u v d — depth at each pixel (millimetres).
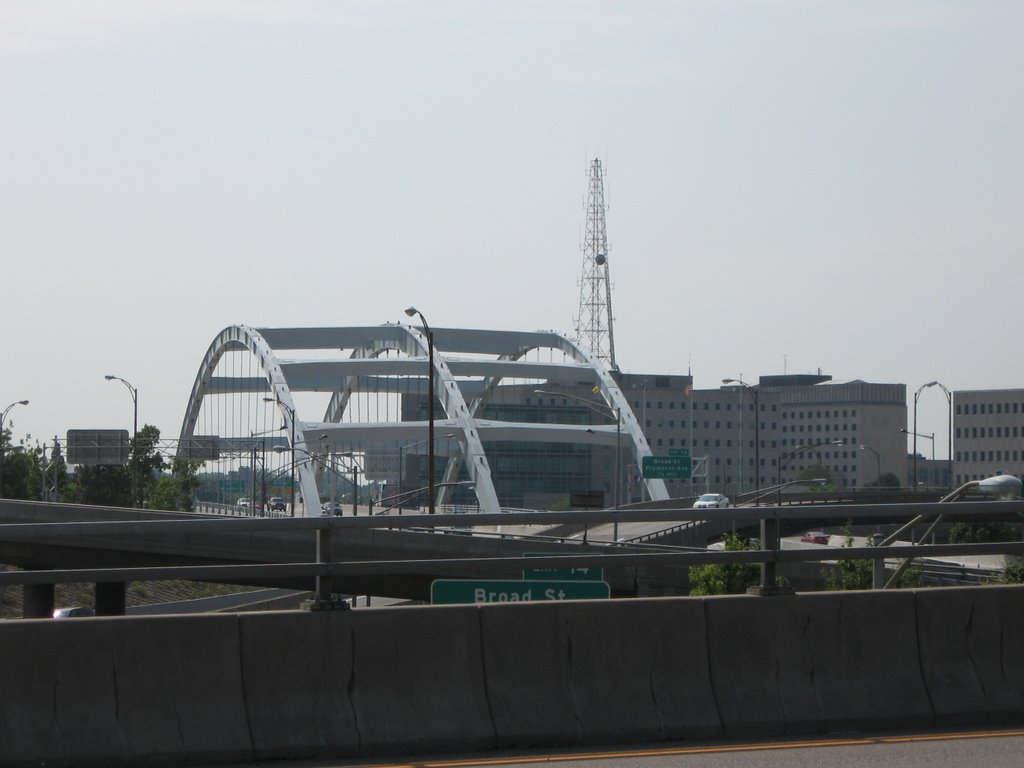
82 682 26719
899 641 32469
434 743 28406
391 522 28531
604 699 29875
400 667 28859
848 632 32094
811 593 32250
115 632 27062
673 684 30469
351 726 28031
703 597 31297
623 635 30422
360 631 28703
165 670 27297
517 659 29656
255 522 27594
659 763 27500
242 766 27000
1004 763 27594
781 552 31578
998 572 98062
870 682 31859
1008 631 33375
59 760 26031
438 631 29234
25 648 26438
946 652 32781
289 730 27641
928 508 31828
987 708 32250
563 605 30156
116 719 26688
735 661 31109
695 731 30016
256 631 28016
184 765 26781
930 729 31547
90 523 26594
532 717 29219
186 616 27641
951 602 33094
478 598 48719
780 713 30812
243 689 27750
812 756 28250
